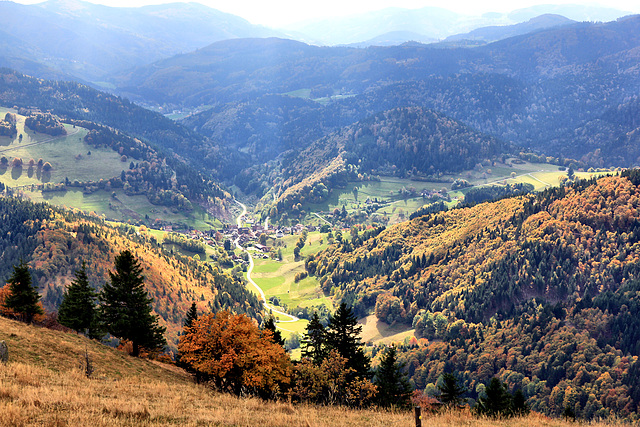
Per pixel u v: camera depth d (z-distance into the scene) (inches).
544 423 1592.0
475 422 1534.2
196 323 2333.9
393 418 1535.4
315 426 1198.3
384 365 2664.9
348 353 2760.8
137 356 2760.8
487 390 2324.1
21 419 922.7
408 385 2647.6
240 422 1154.7
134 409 1109.1
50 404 1066.1
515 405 2378.2
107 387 1467.8
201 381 2429.9
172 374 2454.5
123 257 2893.7
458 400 2566.4
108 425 967.0
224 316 2337.6
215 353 2228.1
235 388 2175.2
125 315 2829.7
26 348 1830.7
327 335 2800.2
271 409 1460.4
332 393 2198.6
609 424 1701.5
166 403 1325.0
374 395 2452.0
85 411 1039.6
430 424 1432.1
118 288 2903.5
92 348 2287.2
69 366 1831.9
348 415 1540.4
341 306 2829.7
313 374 2268.7
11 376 1331.2
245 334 2279.8
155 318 2994.6
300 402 2066.9
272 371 2193.7
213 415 1194.6
